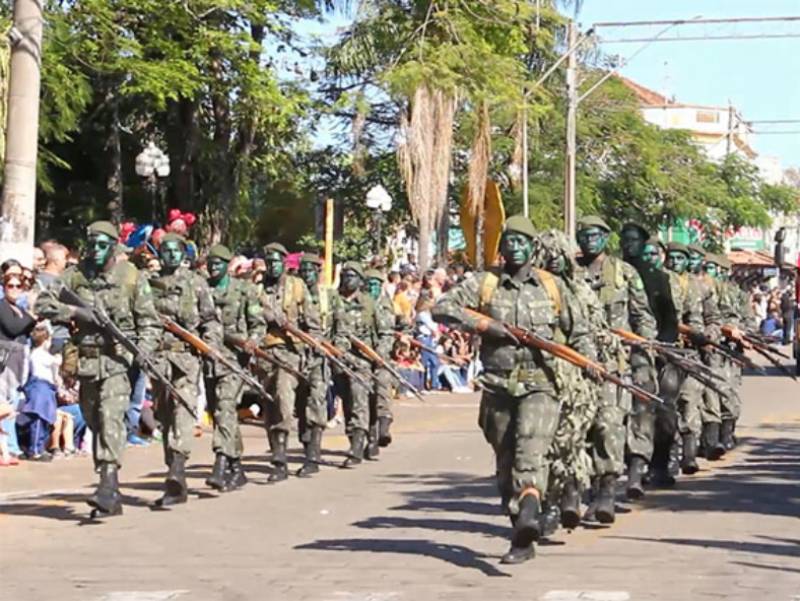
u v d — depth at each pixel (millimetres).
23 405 18812
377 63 43156
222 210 37438
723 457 19766
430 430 24641
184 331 15242
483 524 13680
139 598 10258
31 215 20000
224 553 12219
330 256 29172
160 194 37875
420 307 32344
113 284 14000
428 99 38250
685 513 14258
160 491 16406
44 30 30062
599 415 13148
